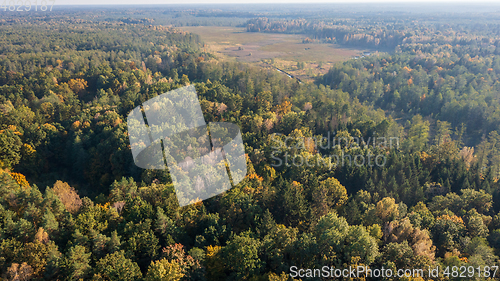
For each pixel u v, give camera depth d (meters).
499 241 73.25
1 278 53.41
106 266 56.34
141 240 61.75
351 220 79.12
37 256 56.06
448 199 90.31
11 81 189.00
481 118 184.88
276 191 81.94
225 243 67.38
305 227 74.94
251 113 139.00
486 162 143.88
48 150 121.56
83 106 154.75
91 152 113.56
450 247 71.69
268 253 60.69
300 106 164.88
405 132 180.12
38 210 66.69
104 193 104.38
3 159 105.38
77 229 61.41
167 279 53.12
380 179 100.25
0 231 59.75
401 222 75.06
